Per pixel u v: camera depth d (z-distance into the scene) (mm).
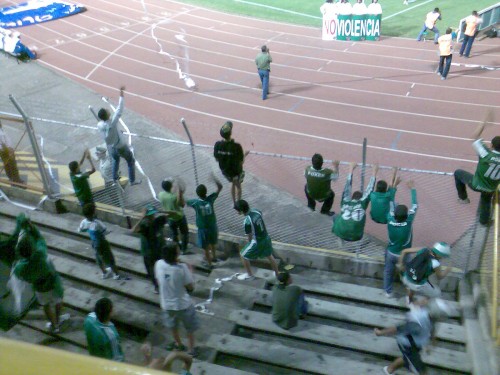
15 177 10359
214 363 6488
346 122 15969
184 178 11531
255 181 11797
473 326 6723
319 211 10148
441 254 6613
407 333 5648
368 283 8234
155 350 6602
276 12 27031
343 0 22734
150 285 7754
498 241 7164
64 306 7457
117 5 28719
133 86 19047
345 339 6809
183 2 29062
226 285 7949
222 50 22391
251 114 16734
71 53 22375
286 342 6895
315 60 21047
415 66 19984
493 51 21125
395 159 13617
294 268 8594
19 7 26766
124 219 9609
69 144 13672
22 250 6207
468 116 15945
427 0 27625
